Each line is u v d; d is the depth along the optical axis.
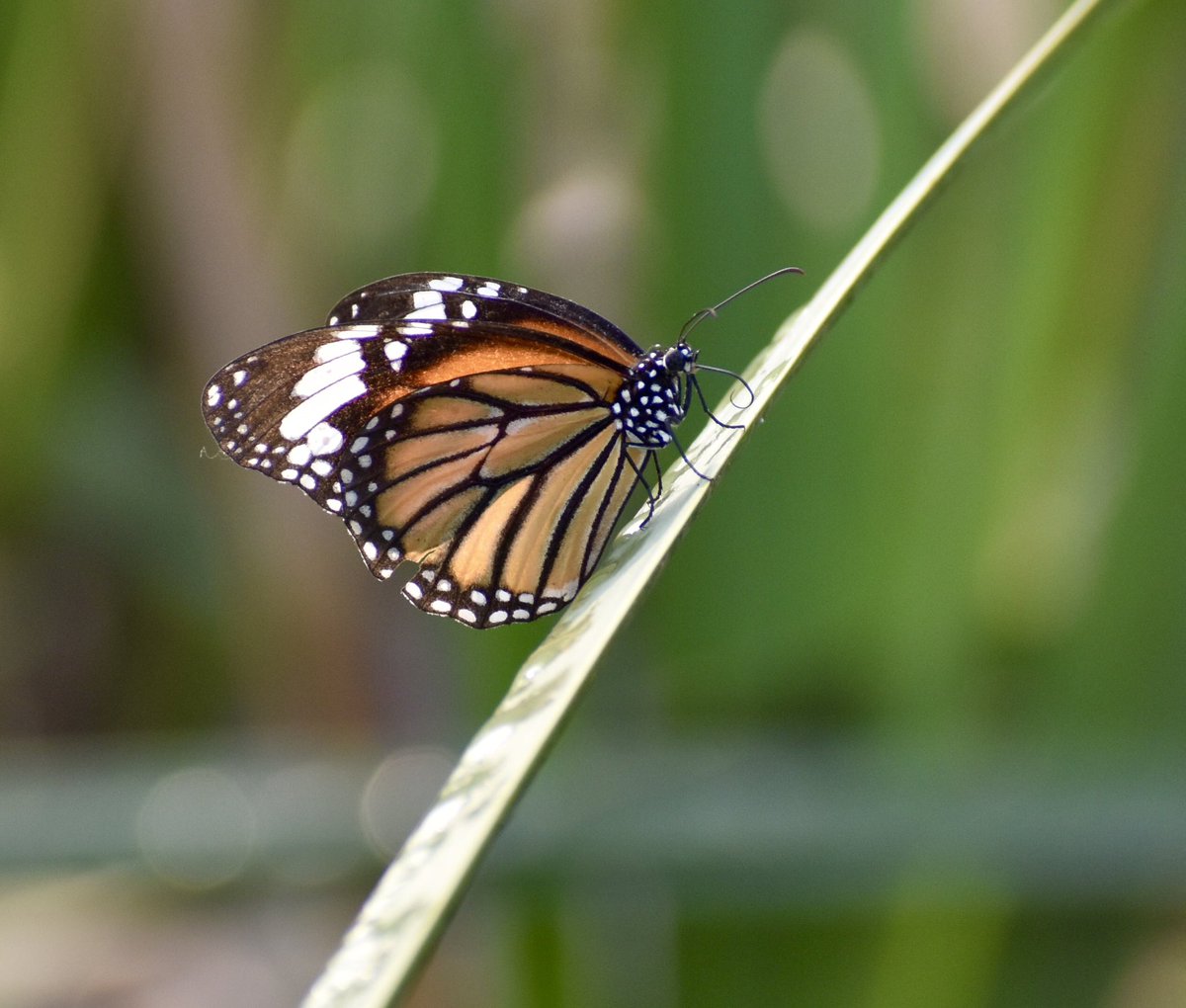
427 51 1.18
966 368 1.18
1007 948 1.17
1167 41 1.17
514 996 1.17
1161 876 1.13
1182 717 1.17
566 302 1.13
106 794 1.15
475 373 1.13
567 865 1.13
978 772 1.14
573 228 1.18
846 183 1.18
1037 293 1.18
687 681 1.19
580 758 1.15
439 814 0.72
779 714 1.18
